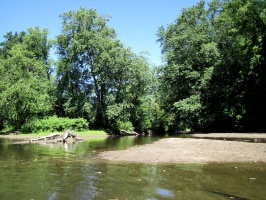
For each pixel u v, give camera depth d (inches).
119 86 1984.5
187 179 342.0
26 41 2268.7
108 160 521.7
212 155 556.4
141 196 270.1
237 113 1589.6
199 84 1748.3
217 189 290.2
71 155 613.6
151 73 2030.0
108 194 278.1
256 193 273.3
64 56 2046.0
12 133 1766.7
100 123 2044.8
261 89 1518.2
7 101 1775.3
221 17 1600.6
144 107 2258.9
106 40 1936.5
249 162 470.9
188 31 1739.7
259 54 1469.0
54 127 1760.6
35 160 532.4
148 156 559.8
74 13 2007.9
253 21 1491.1
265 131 1541.6
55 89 2057.1
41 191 290.8
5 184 322.7
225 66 1617.9
